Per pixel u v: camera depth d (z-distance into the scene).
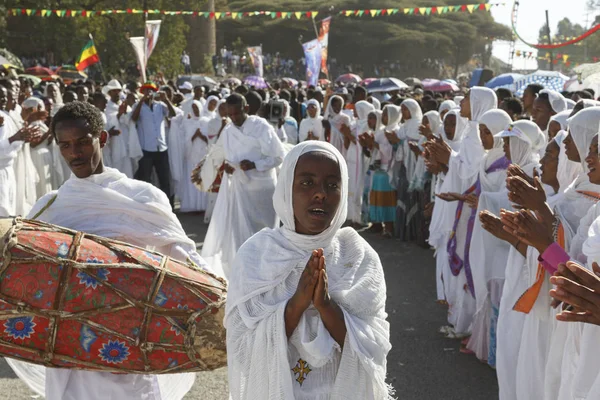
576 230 3.44
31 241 2.84
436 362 5.17
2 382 4.76
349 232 2.49
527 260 3.56
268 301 2.32
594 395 2.60
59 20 28.84
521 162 4.83
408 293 6.91
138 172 11.03
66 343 2.84
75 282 2.81
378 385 2.29
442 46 71.94
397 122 9.18
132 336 2.85
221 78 43.62
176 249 3.20
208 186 7.00
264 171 6.55
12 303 2.78
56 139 3.14
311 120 11.26
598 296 2.32
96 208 3.13
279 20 66.88
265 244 2.41
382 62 70.31
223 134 6.66
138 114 10.68
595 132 3.41
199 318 2.90
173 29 33.12
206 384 4.79
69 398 2.97
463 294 5.43
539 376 3.65
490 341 4.93
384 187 9.22
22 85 13.27
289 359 2.29
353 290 2.32
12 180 8.43
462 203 5.32
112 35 31.39
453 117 6.65
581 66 7.09
